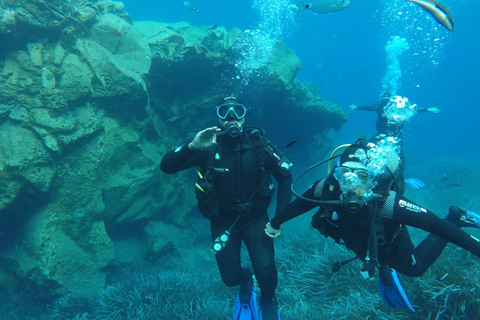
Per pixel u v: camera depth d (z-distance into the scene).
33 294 6.13
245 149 2.76
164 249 7.66
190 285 5.63
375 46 91.00
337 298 4.47
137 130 7.38
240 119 2.76
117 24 7.67
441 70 97.62
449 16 2.56
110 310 5.21
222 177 2.72
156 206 8.01
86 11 7.17
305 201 2.41
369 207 2.11
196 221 9.77
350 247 2.41
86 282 6.12
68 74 6.29
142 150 7.44
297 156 13.25
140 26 9.45
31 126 5.83
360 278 4.54
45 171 5.89
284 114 11.00
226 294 5.41
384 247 2.32
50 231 6.05
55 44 6.49
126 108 7.12
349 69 103.38
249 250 2.76
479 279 3.62
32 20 6.00
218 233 2.80
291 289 4.95
